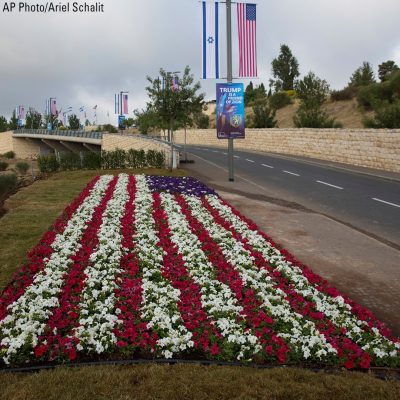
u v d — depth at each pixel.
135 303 6.72
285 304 6.79
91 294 7.00
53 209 14.67
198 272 8.11
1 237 10.94
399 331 6.47
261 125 54.25
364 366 5.24
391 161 25.92
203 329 5.95
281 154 40.19
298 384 4.73
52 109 95.06
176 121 28.69
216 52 20.06
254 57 19.83
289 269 8.30
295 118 48.16
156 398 4.47
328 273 8.90
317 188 20.47
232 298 7.03
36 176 27.17
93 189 18.02
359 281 8.47
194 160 34.84
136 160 29.09
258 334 5.75
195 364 5.20
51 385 4.66
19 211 14.30
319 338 5.62
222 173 26.17
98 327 5.82
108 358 5.39
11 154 97.81
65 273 7.79
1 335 5.66
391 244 11.26
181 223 11.85
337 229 12.62
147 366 5.12
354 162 30.02
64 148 101.06
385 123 32.53
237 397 4.50
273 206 16.20
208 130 66.50
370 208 15.80
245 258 8.84
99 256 8.78
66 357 5.34
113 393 4.53
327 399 4.50
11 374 4.98
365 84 59.03
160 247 9.66
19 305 6.45
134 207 14.20
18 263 8.90
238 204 16.52
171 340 5.51
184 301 6.88
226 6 22.19
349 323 6.19
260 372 4.99
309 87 58.28
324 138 34.19
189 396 4.52
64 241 9.95
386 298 7.68
